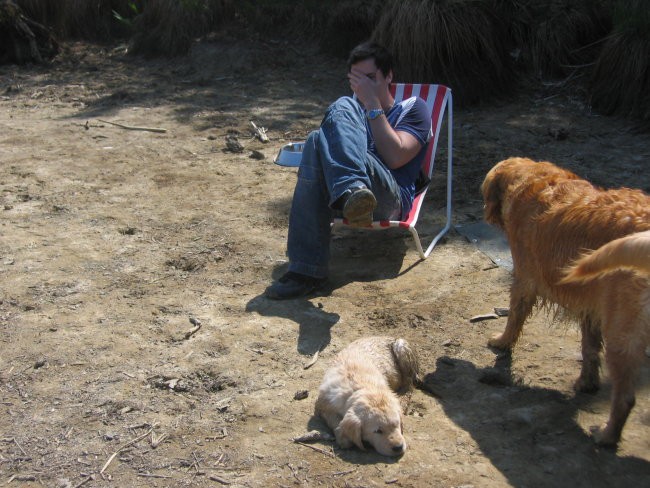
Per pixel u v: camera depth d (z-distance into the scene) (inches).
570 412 104.1
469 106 224.5
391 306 127.7
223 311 126.0
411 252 144.6
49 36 291.7
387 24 234.5
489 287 132.3
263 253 143.7
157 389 108.4
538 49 234.2
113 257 141.6
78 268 137.6
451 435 100.3
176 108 228.5
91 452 98.0
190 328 121.2
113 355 114.9
